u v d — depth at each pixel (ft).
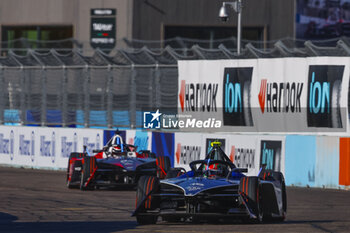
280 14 488.85
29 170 276.62
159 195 126.72
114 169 199.72
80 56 295.48
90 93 292.81
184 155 242.58
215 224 128.16
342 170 206.69
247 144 226.58
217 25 491.31
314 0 488.02
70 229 121.08
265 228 120.78
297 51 235.20
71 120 303.27
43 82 303.27
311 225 126.82
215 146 142.10
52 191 198.70
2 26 523.70
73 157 211.61
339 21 488.02
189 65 255.91
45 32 518.37
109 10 487.61
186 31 495.00
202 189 123.75
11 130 297.94
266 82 235.61
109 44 488.02
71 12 502.38
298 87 227.61
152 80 272.92
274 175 138.72
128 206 162.40
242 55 249.55
